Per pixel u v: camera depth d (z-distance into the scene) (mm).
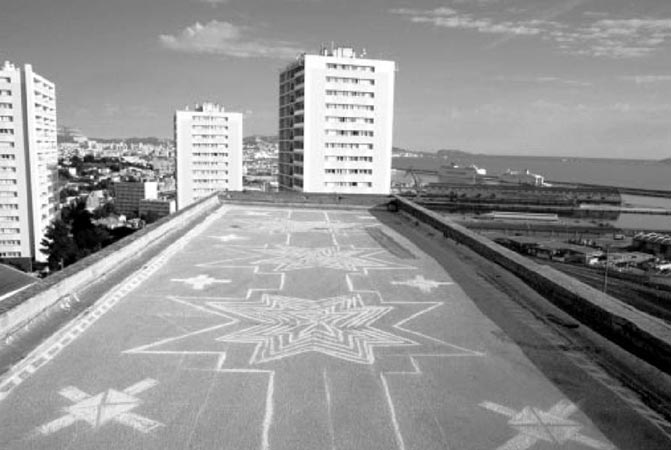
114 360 6031
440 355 6402
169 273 10094
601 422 4902
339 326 7387
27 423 4676
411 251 12656
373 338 6941
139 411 4926
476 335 7074
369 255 12133
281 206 21281
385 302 8531
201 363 6027
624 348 6375
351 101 74938
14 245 76562
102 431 4574
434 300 8656
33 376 5562
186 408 5000
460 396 5363
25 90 74125
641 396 5418
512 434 4676
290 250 12562
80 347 6375
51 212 84750
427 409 5090
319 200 21812
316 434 4598
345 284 9586
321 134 74875
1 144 73875
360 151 76125
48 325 6797
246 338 6840
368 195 22531
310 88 73750
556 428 4793
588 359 6324
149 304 8141
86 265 8641
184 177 106375
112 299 8281
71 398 5133
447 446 4469
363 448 4406
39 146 77875
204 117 105438
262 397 5250
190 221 16047
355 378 5734
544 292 8656
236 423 4746
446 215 20906
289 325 7379
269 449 4352
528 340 6898
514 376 5840
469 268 10883
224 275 10047
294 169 79375
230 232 14953
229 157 107938
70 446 4344
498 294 8992
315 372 5863
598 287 11242
